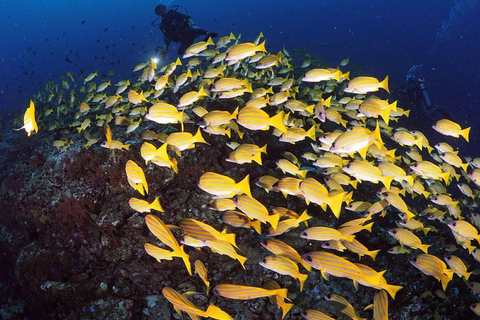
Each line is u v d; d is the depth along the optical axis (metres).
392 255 2.15
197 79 3.26
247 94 3.19
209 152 2.57
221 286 1.32
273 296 1.59
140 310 1.95
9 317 2.25
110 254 2.18
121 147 2.36
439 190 2.40
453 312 1.99
